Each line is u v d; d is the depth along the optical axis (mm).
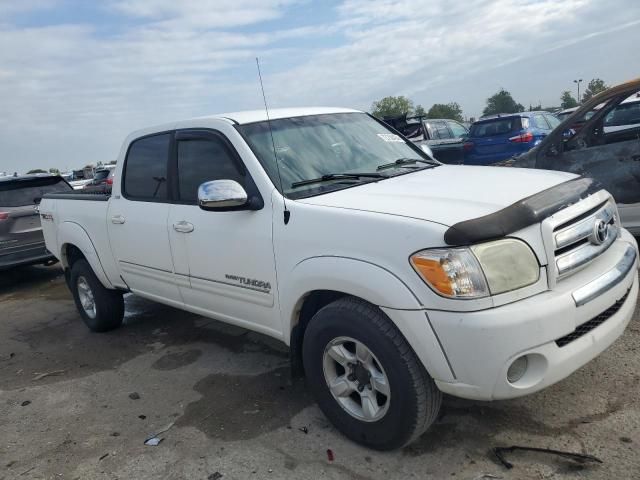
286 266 3104
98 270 5031
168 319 5715
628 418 2918
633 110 5859
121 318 5508
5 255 8047
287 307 3146
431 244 2455
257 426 3350
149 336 5266
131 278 4668
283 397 3689
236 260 3459
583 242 2744
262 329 3520
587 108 5336
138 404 3857
